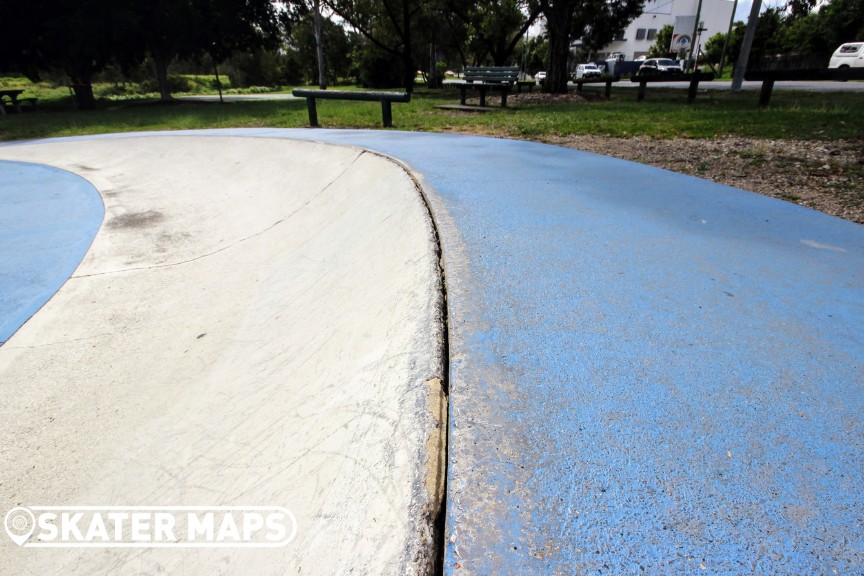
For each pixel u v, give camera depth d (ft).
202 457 6.48
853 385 4.67
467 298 6.39
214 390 8.12
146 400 8.51
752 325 5.72
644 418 4.25
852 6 84.64
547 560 3.05
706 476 3.67
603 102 40.60
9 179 24.49
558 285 6.73
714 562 3.04
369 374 5.69
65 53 66.13
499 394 4.55
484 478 3.65
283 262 13.01
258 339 9.40
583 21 72.23
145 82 127.03
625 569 2.99
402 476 3.82
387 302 7.39
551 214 9.77
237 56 157.58
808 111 26.71
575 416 4.27
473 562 3.05
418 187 12.01
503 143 19.35
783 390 4.61
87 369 9.58
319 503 4.36
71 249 15.66
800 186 12.49
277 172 20.83
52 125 42.73
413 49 111.65
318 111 38.88
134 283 13.35
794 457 3.84
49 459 7.34
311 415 5.92
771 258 7.63
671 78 38.24
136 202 20.93
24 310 11.87
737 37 113.39
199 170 24.03
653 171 13.65
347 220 13.46
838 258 7.63
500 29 84.17
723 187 11.85
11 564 5.69
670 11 177.06
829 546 3.14
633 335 5.51
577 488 3.56
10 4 60.90
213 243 16.14
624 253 7.83
